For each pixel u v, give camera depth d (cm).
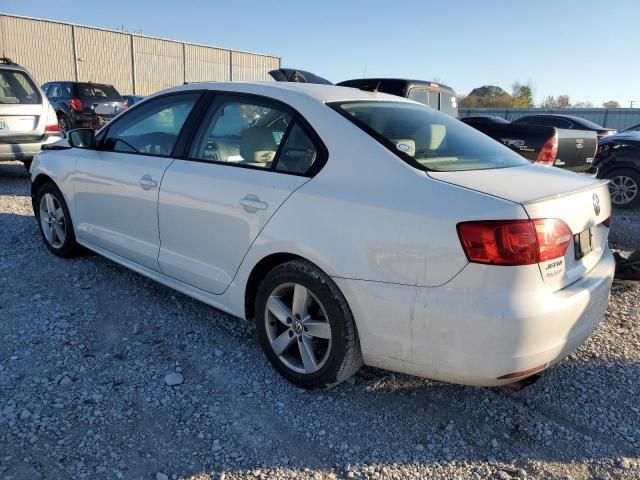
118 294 413
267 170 309
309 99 313
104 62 3375
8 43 2950
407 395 300
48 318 369
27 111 795
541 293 237
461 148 312
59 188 460
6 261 471
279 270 296
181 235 350
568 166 738
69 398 283
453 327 238
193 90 373
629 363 340
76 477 231
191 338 353
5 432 254
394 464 248
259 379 311
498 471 245
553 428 276
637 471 247
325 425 273
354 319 269
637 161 872
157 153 379
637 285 470
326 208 273
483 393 304
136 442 254
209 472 239
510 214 230
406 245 247
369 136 285
